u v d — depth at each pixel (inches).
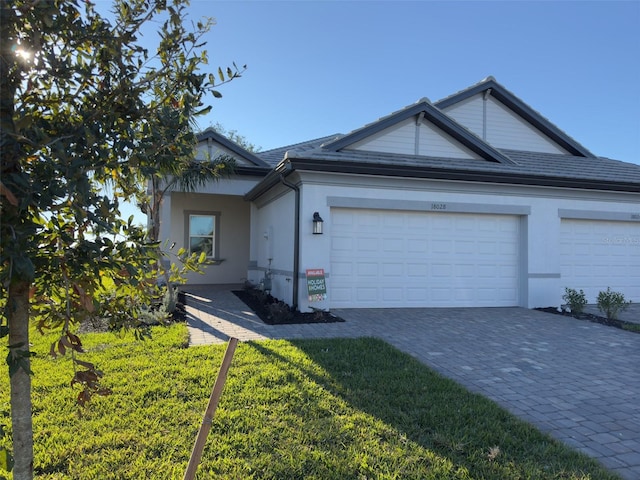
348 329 313.0
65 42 78.7
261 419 151.6
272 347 247.0
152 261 87.0
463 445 136.3
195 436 138.9
